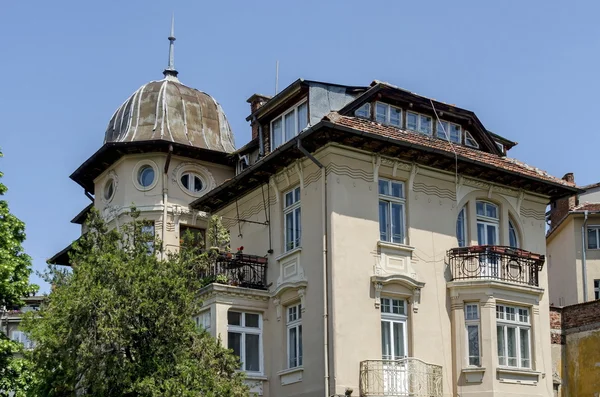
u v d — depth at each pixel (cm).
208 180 3234
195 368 2083
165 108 3269
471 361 2625
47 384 2122
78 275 2086
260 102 3334
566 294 4472
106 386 2011
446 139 2856
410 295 2583
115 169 3228
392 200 2642
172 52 3503
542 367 2742
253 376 2612
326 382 2391
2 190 2672
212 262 2630
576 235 4438
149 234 2297
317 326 2475
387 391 2438
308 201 2605
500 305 2691
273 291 2688
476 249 2677
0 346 2488
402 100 2736
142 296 2055
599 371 3067
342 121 2523
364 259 2516
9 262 2552
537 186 2941
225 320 2608
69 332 2011
